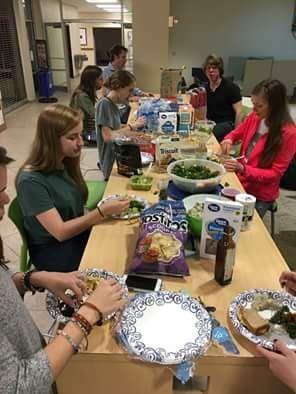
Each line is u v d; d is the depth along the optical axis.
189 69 8.09
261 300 1.06
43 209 1.47
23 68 7.97
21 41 7.75
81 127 1.58
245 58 7.85
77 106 3.98
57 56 9.98
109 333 0.97
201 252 1.28
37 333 0.85
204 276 1.20
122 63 4.80
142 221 1.31
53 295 1.09
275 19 7.73
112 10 12.17
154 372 0.93
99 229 1.48
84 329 0.83
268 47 8.00
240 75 8.00
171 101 3.19
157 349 0.91
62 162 1.62
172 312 1.02
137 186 1.84
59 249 1.61
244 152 2.46
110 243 1.38
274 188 2.23
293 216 3.26
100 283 1.01
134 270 1.19
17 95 7.88
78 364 0.93
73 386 0.97
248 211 1.44
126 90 2.70
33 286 1.11
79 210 1.74
